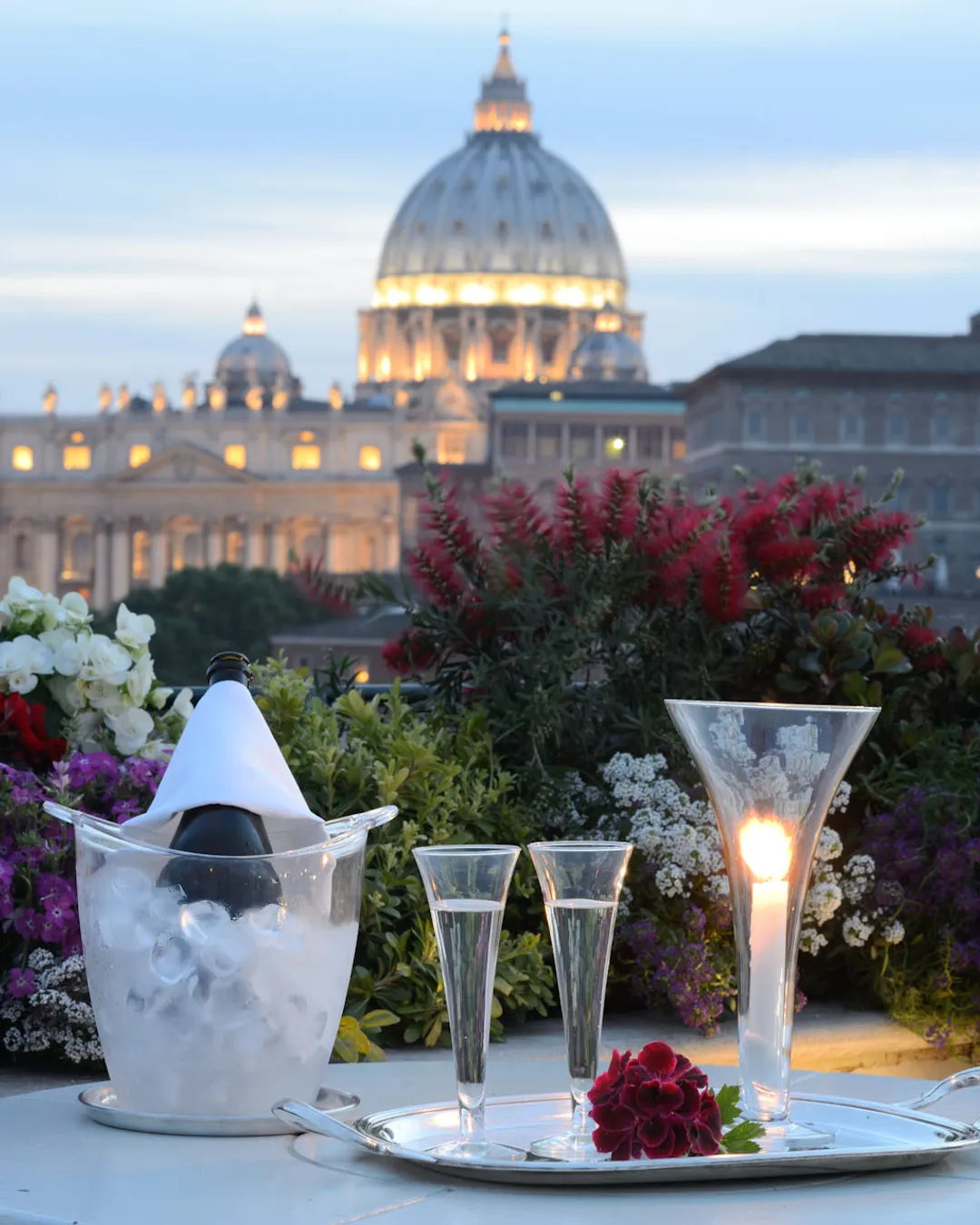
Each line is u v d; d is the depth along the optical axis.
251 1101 2.80
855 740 2.60
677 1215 2.24
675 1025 5.61
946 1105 3.12
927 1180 2.47
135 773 5.15
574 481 6.39
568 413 179.25
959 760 6.31
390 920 5.45
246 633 124.38
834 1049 5.46
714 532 6.29
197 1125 2.73
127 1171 2.50
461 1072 2.54
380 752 5.75
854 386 136.25
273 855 2.81
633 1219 2.22
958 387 135.75
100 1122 2.84
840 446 135.88
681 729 2.63
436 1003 5.27
